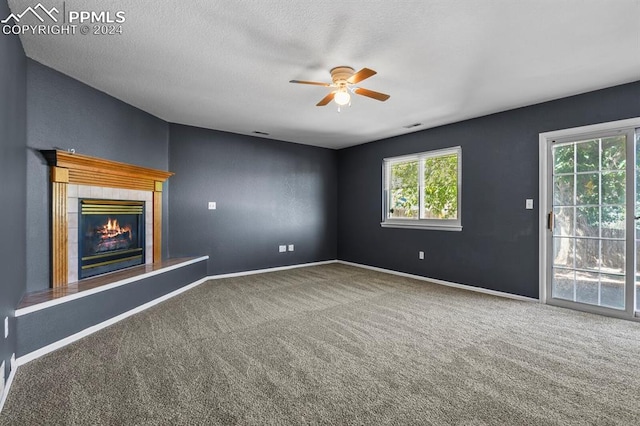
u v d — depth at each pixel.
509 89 3.33
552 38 2.34
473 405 1.77
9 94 1.98
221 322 3.06
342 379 2.04
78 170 3.07
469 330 2.87
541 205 3.72
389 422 1.62
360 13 2.05
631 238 3.14
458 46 2.46
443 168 4.83
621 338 2.69
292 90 3.38
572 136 3.50
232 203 5.27
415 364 2.23
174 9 2.02
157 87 3.30
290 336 2.73
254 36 2.33
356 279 5.00
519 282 3.91
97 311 2.85
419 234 5.07
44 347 2.38
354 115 4.27
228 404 1.77
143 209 4.07
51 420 1.63
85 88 3.20
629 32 2.25
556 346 2.53
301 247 6.13
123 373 2.10
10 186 2.02
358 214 6.18
